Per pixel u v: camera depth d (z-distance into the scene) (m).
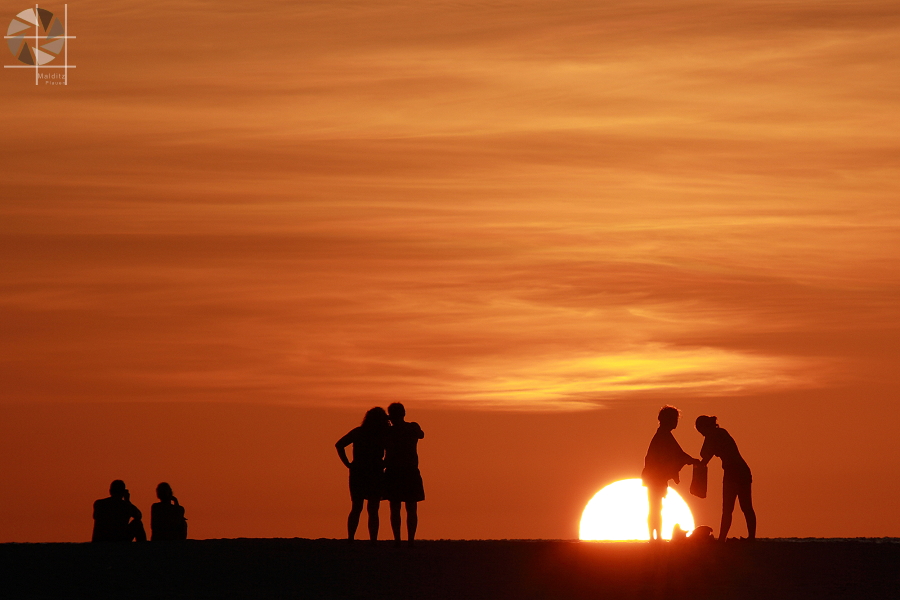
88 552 75.94
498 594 64.38
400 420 81.31
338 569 70.31
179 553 75.38
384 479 80.19
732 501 81.06
